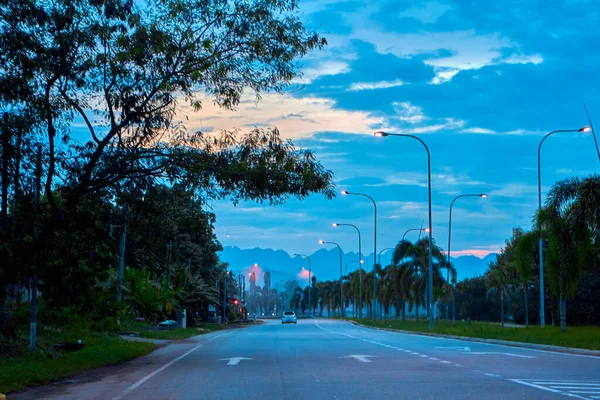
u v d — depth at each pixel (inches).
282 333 1835.6
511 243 3405.5
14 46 730.8
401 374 615.8
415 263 3201.3
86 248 902.4
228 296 3988.7
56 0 757.3
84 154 817.5
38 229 807.7
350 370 663.8
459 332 1625.2
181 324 2224.4
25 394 540.4
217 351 1037.2
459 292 4338.1
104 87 806.5
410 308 3567.9
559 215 1419.8
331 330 2134.6
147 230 970.7
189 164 824.9
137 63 788.6
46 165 784.9
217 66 823.7
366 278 4950.8
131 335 1503.4
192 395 492.4
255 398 468.1
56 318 1211.9
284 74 839.1
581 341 1089.4
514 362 747.4
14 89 720.3
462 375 602.5
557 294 1646.2
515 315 3346.5
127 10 773.9
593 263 1561.3
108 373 705.0
